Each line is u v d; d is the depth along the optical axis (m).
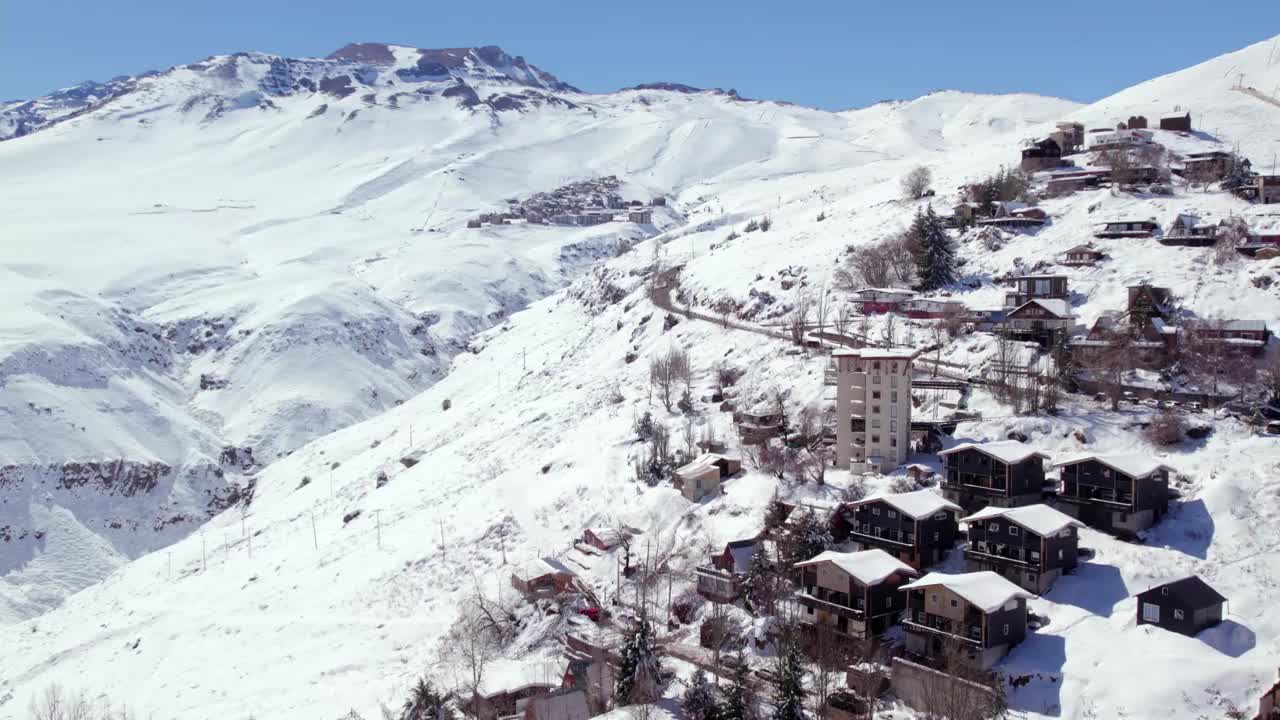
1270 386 104.44
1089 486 87.12
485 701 79.50
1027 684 69.50
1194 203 163.88
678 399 139.00
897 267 162.75
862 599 77.00
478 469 150.62
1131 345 115.00
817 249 189.50
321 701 92.50
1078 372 114.31
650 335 182.50
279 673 101.69
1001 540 81.50
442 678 88.94
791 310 162.38
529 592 97.88
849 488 98.25
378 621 107.75
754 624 82.81
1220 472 88.69
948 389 117.50
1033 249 158.62
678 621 89.81
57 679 120.50
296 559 139.12
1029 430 103.50
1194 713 64.19
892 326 139.88
